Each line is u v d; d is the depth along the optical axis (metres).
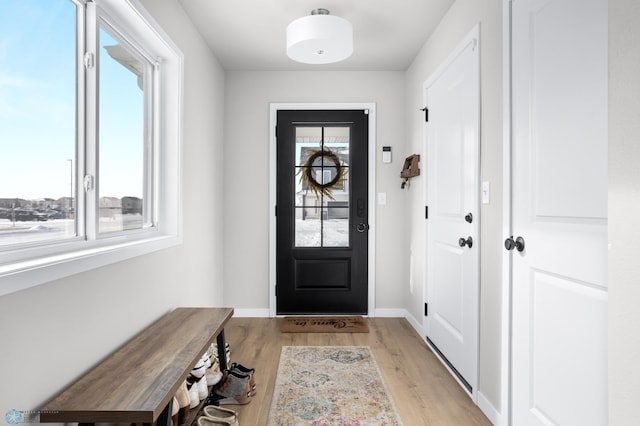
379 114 3.63
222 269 3.56
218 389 2.03
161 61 2.27
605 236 1.18
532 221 1.57
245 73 3.61
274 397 2.11
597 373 1.21
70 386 1.27
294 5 2.45
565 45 1.36
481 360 2.02
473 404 2.06
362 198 3.64
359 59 3.36
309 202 3.63
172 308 2.23
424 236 3.01
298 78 3.62
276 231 3.63
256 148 3.62
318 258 3.64
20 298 1.07
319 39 2.36
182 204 2.39
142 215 2.12
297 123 3.62
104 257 1.44
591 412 1.24
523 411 1.63
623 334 0.93
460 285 2.31
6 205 1.18
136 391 1.19
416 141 3.26
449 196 2.50
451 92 2.47
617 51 0.94
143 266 1.84
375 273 3.64
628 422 0.91
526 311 1.61
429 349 2.84
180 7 2.39
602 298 1.20
